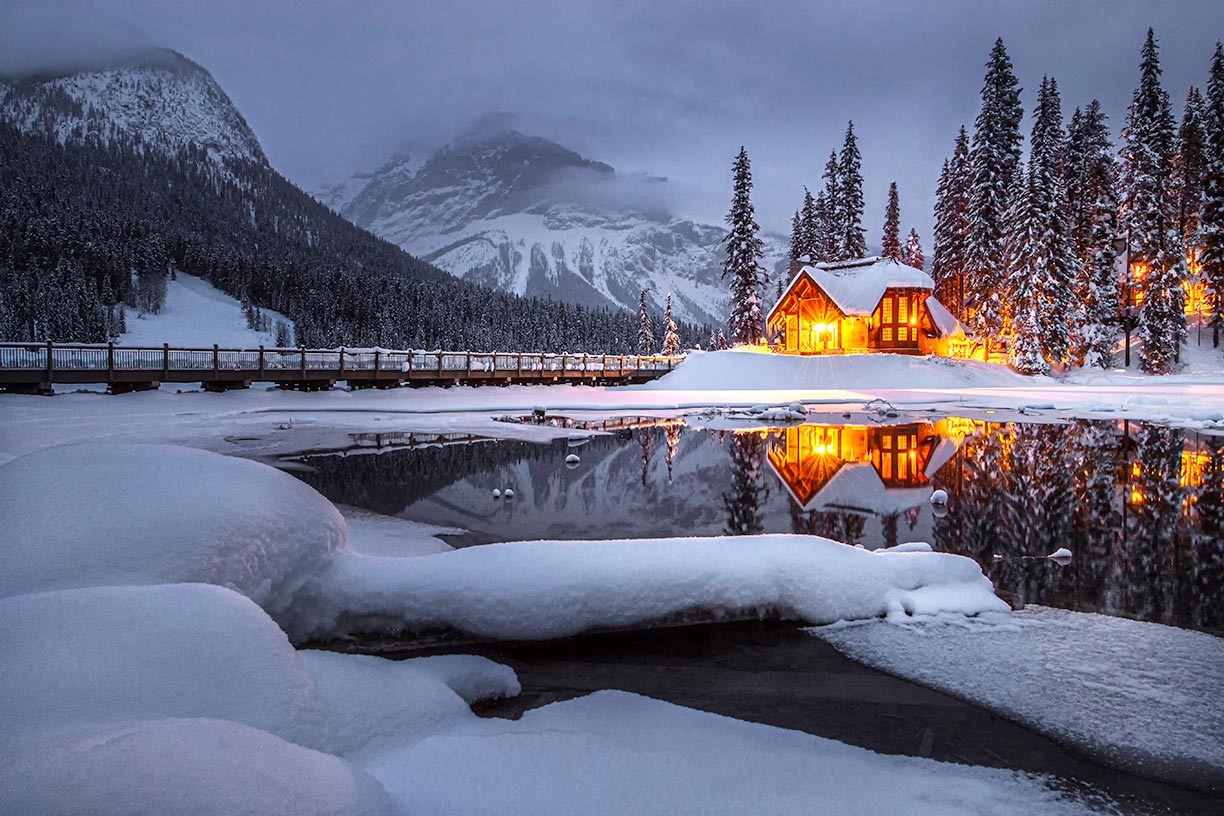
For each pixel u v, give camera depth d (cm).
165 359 2252
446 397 2758
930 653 454
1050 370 4100
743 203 5056
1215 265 4150
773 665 438
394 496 983
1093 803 296
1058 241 4062
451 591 467
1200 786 310
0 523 383
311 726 296
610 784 292
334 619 455
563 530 789
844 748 340
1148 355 4072
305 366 2570
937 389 3519
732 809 277
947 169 5512
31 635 279
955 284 5341
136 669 275
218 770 207
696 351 4416
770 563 512
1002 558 684
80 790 186
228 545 404
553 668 438
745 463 1280
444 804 269
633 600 481
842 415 2241
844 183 5481
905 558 555
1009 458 1334
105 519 391
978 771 321
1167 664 436
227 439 1545
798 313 4709
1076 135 4762
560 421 2053
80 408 1953
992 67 4562
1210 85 4147
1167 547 722
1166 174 4116
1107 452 1405
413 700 355
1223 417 1950
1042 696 396
